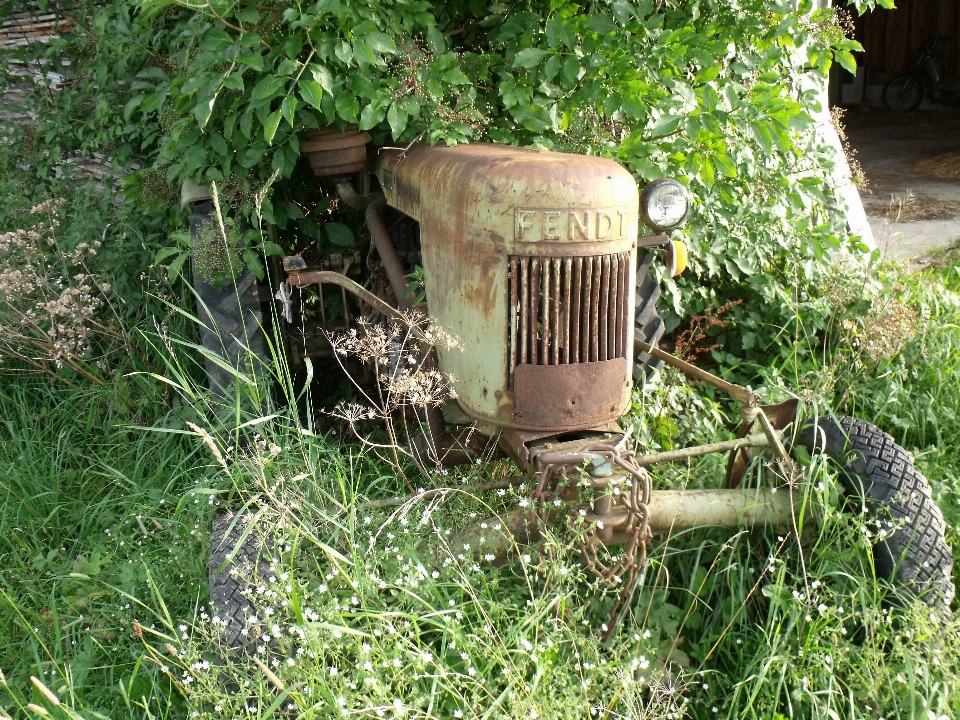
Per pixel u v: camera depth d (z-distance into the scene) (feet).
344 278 9.76
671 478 10.50
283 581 7.54
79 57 16.02
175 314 13.69
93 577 9.48
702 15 13.38
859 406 12.84
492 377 8.16
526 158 8.12
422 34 12.07
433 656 7.52
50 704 7.89
